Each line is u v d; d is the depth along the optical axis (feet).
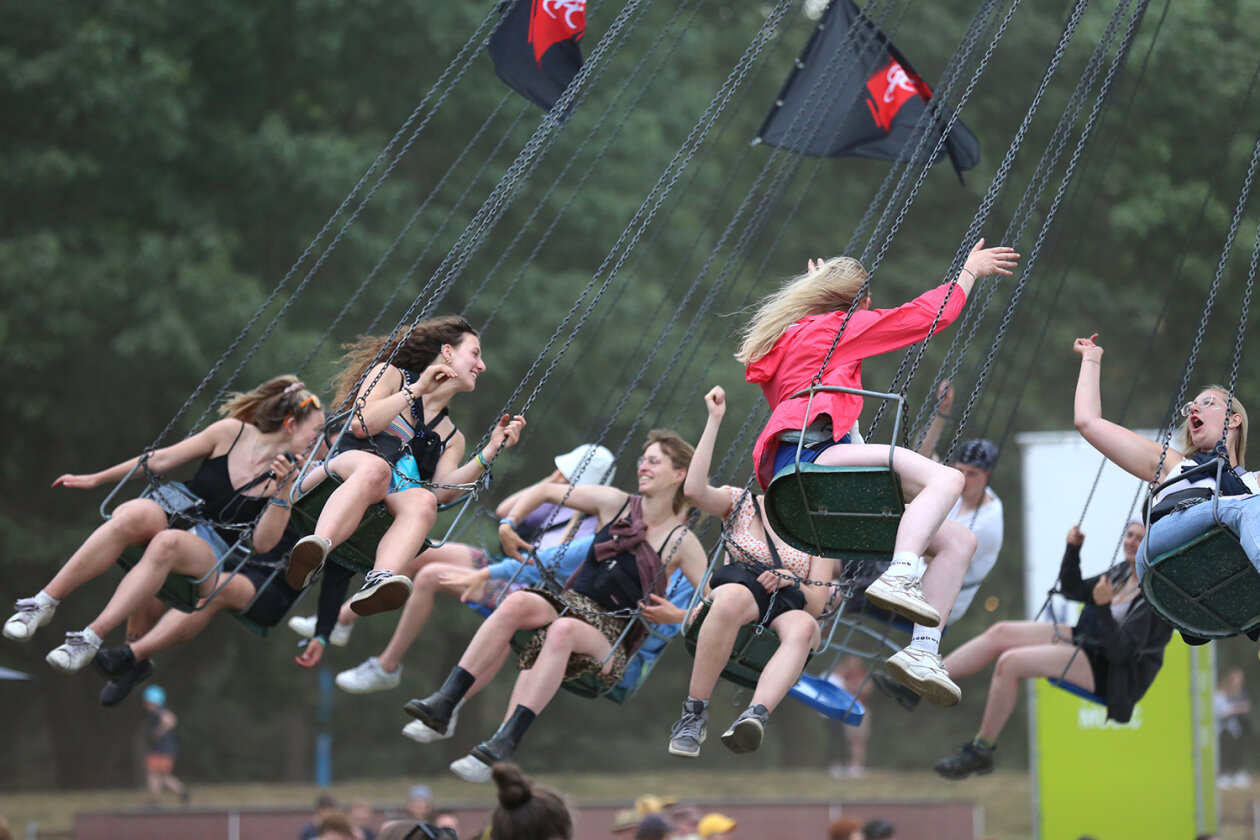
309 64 158.30
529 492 63.87
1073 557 62.23
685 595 61.36
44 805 144.05
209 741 212.02
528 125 161.48
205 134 152.66
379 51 160.04
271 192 153.69
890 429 172.96
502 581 65.77
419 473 54.44
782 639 53.11
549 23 63.46
